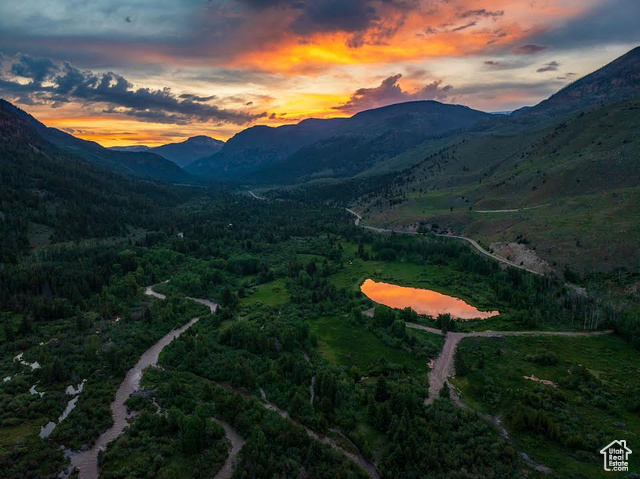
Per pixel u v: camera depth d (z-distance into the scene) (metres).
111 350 121.69
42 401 99.62
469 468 81.69
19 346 128.12
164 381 111.81
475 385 111.69
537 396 103.75
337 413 98.50
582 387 108.50
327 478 79.69
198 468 81.62
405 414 90.31
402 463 82.69
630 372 117.50
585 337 141.62
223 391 105.50
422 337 141.38
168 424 92.44
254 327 141.00
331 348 135.25
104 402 101.88
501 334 145.00
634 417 97.19
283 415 100.31
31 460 80.94
